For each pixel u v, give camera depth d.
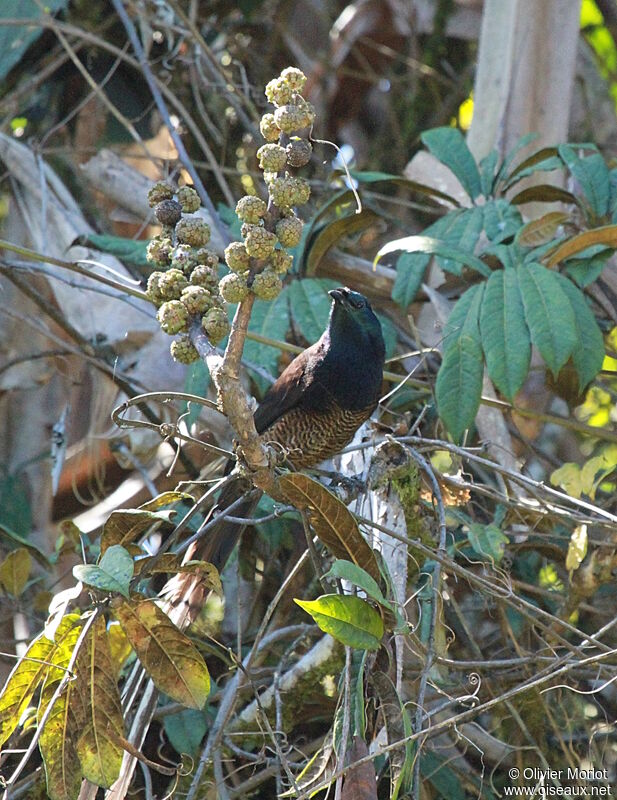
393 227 14.73
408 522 8.34
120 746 6.51
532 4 11.77
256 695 7.68
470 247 10.22
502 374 8.79
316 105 15.99
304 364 9.48
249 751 9.15
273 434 9.69
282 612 9.88
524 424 11.19
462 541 9.22
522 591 10.30
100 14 13.70
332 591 8.22
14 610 10.11
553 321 8.86
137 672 7.62
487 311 9.03
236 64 13.29
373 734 7.26
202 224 6.10
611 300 10.51
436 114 15.79
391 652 6.86
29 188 11.88
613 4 16.53
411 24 15.69
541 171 11.80
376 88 16.86
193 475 11.05
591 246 9.77
